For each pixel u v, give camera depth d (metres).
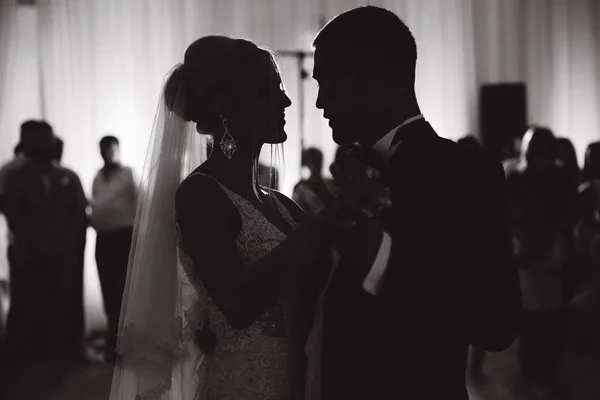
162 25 7.12
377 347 1.49
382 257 1.39
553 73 7.65
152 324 1.82
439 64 7.58
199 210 1.68
